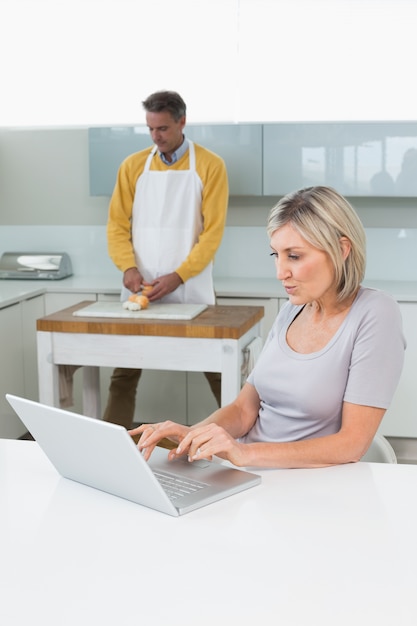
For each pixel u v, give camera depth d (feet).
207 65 14.64
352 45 14.12
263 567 4.02
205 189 12.41
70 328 10.73
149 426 5.78
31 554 4.20
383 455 6.06
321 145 13.52
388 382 5.67
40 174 15.55
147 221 12.71
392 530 4.46
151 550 4.23
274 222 5.65
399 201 14.52
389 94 14.20
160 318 10.95
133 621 3.53
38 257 15.07
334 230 5.52
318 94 14.39
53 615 3.59
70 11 14.84
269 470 5.51
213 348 10.43
